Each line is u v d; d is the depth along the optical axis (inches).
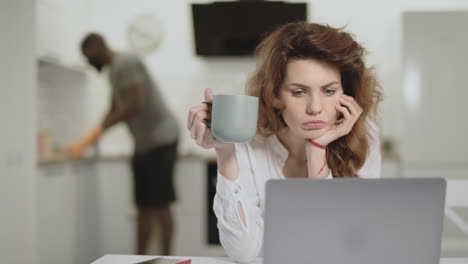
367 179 22.8
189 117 31.2
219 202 34.9
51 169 95.1
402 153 109.8
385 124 127.6
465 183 45.8
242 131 26.9
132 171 107.1
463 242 70.3
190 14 135.3
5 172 90.0
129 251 117.3
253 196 40.8
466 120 107.4
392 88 127.4
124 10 136.9
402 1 128.2
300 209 23.0
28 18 90.3
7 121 90.3
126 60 102.0
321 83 33.9
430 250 23.4
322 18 131.2
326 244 23.3
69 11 125.0
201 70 136.5
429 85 108.3
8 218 89.7
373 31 129.5
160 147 105.3
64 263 101.8
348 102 35.0
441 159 108.6
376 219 23.1
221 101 27.0
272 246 23.5
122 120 102.4
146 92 103.3
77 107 130.1
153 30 134.3
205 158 113.4
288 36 35.4
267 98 36.9
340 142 40.3
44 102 116.3
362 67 37.0
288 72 34.6
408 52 108.7
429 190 22.9
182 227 114.1
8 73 90.5
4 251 89.9
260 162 43.1
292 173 43.6
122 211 117.4
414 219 23.1
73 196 105.6
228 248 34.1
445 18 107.2
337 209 22.9
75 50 130.5
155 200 105.8
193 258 34.0
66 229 102.6
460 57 107.3
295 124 35.5
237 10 122.9
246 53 127.0
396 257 23.5
